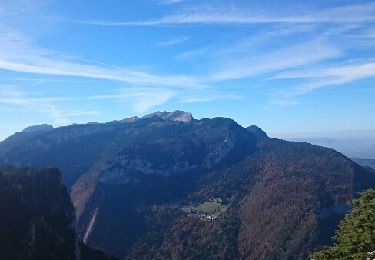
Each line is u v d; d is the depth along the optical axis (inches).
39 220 3137.3
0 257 2581.2
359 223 1443.2
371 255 1339.8
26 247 2787.9
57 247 3061.0
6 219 2933.1
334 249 1443.2
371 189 1540.4
